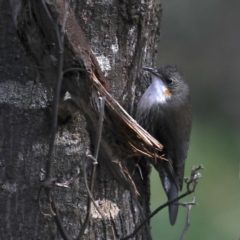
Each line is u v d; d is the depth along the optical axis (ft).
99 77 20.75
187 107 31.09
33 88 22.31
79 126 22.75
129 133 21.20
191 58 71.51
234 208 44.80
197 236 41.32
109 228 23.99
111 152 21.59
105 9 23.48
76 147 22.79
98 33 23.49
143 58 25.71
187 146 31.12
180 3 72.28
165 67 30.66
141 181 26.03
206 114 65.05
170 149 30.40
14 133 22.48
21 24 20.38
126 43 24.49
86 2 23.11
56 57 19.94
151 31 25.76
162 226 41.04
